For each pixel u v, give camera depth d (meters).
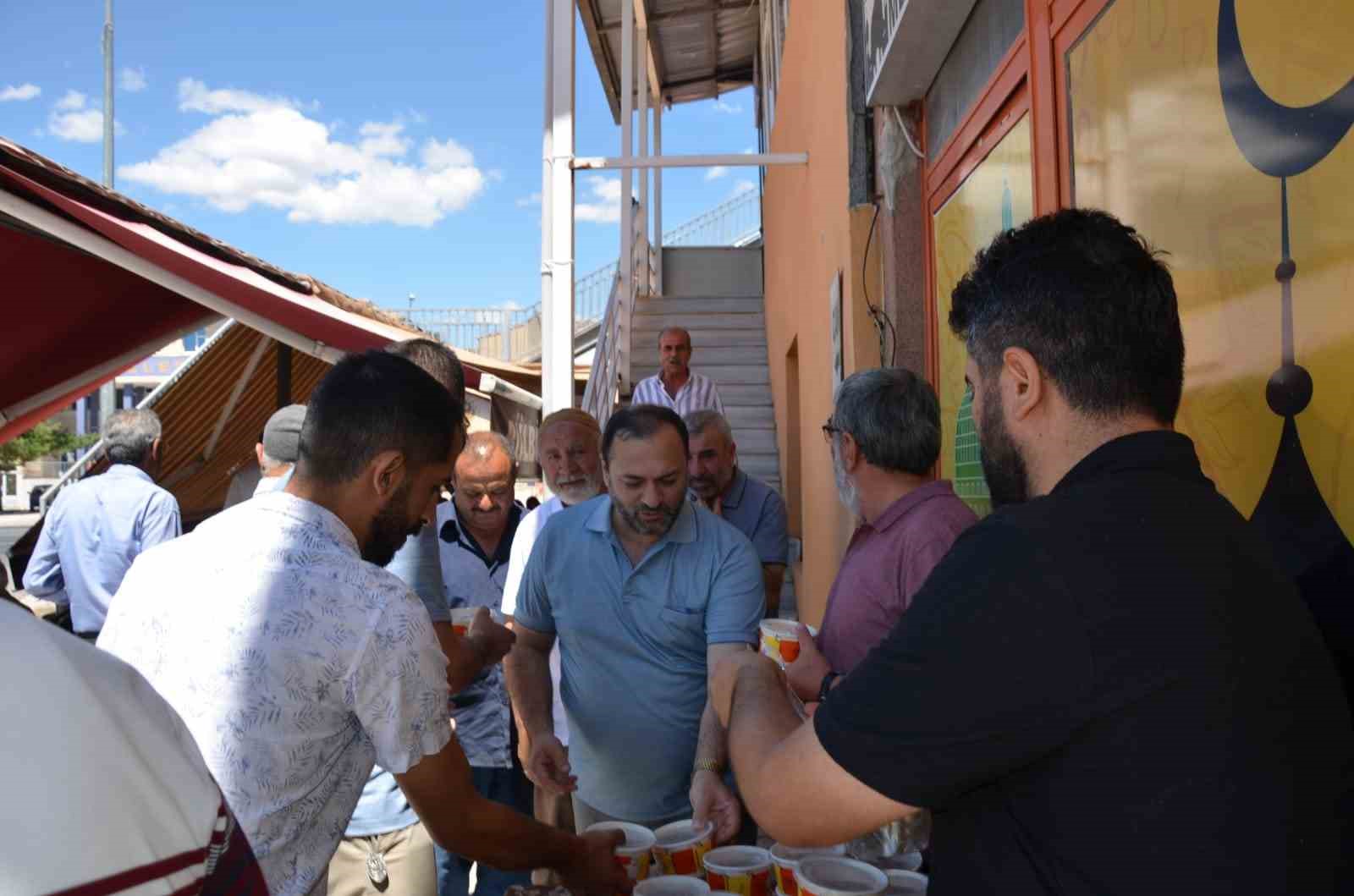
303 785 1.50
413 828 2.77
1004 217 2.89
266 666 1.47
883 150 4.11
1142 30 1.89
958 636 1.01
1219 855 0.93
